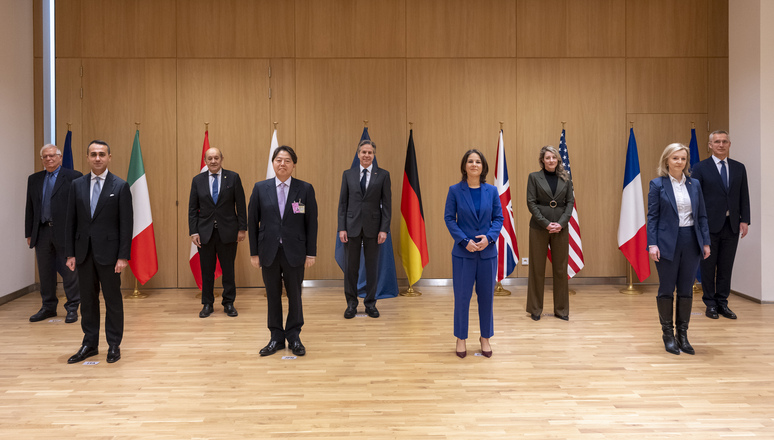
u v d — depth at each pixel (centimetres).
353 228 576
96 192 425
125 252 427
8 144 649
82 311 434
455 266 437
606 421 321
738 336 496
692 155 722
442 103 733
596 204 739
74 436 303
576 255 686
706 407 340
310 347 469
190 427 314
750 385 377
